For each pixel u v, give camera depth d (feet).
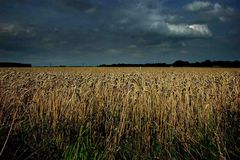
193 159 17.13
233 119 20.48
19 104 20.45
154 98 25.22
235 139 17.89
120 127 20.92
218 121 19.97
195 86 30.27
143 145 19.74
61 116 22.22
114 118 22.70
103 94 26.84
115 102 24.66
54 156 17.33
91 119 21.66
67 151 17.13
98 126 22.24
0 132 16.72
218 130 18.47
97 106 25.05
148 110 23.90
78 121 21.75
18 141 17.40
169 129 20.66
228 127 19.24
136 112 24.12
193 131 20.80
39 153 17.17
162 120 22.91
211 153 16.62
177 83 30.40
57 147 18.08
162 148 19.26
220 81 32.76
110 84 28.96
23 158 16.72
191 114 22.98
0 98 21.75
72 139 19.81
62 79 32.14
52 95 23.70
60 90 26.03
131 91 26.58
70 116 22.00
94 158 16.93
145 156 18.35
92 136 19.48
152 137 20.94
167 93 26.37
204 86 29.84
